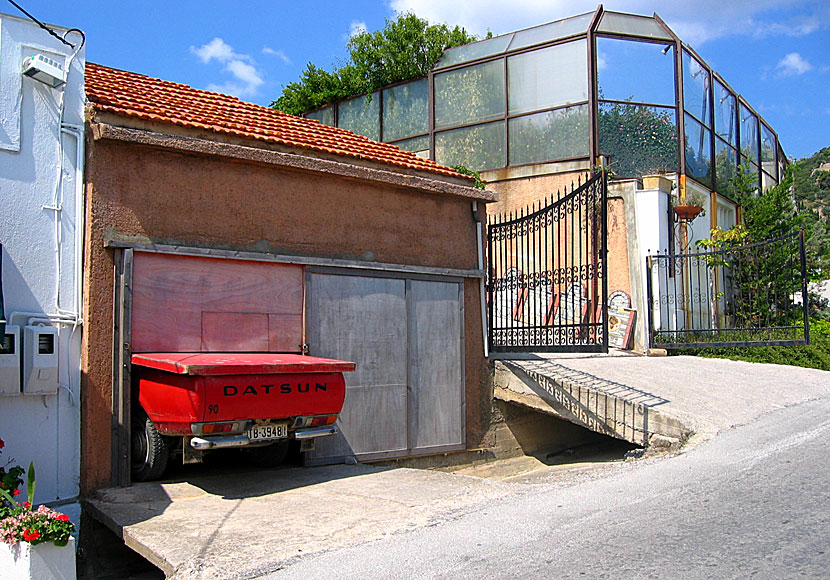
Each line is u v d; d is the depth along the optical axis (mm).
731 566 4484
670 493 6406
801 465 7145
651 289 14703
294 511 6637
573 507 6164
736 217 21406
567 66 17234
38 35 7668
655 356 14516
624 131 17078
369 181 10023
